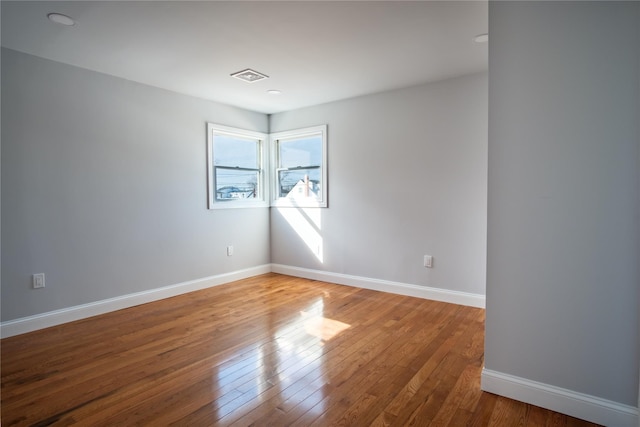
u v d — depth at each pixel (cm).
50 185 319
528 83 192
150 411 193
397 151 407
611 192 175
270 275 518
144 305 380
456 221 373
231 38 272
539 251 193
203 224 447
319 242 482
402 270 411
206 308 369
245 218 501
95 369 239
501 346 206
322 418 186
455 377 227
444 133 375
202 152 444
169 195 411
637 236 171
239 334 298
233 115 479
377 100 419
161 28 257
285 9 230
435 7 229
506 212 201
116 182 364
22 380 225
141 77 363
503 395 205
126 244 373
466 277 370
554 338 191
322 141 468
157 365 244
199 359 253
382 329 307
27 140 305
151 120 391
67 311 330
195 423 182
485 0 220
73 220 334
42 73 312
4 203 294
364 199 436
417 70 345
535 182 193
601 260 179
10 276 297
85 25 251
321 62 323
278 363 247
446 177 376
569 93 183
